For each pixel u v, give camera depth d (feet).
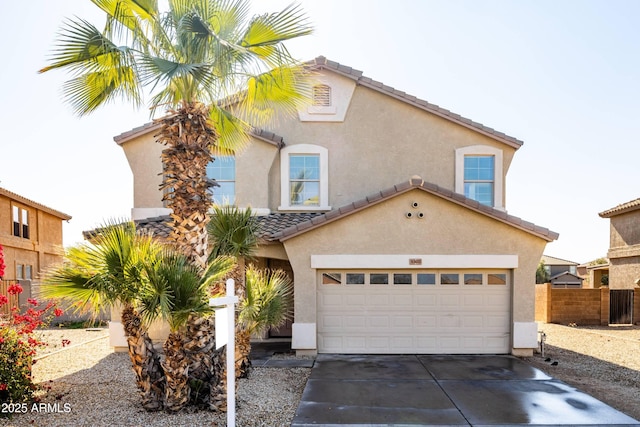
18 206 90.84
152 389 26.43
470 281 43.73
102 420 25.20
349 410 26.89
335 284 44.04
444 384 32.48
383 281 43.96
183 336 25.89
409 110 55.21
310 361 40.63
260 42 31.04
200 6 29.81
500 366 38.11
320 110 54.90
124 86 30.53
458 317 43.60
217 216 34.68
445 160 54.85
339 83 55.42
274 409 27.37
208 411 26.43
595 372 37.58
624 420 25.32
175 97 29.89
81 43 27.07
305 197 55.21
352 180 54.85
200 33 28.73
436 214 43.27
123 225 26.11
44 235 101.81
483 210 42.45
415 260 43.04
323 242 43.50
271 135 52.65
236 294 30.45
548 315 71.67
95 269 23.89
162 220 49.21
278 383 33.27
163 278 22.95
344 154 55.01
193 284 23.49
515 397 29.40
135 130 51.93
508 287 43.60
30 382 28.60
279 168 54.85
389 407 27.45
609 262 96.73
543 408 27.25
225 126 37.81
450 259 42.96
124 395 30.07
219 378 26.40
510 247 42.93
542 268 173.99
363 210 43.50
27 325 29.43
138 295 23.40
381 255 43.19
